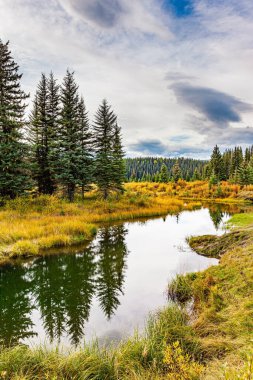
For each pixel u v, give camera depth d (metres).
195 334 5.83
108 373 4.60
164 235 18.41
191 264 11.87
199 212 31.89
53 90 28.92
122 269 11.41
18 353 4.96
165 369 4.52
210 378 3.66
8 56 23.53
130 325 6.99
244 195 52.44
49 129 27.75
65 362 4.67
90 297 8.91
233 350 4.79
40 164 28.09
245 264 8.95
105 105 33.25
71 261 12.56
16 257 12.80
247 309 6.17
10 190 22.94
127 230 20.08
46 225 17.44
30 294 9.20
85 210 24.98
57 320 7.51
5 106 22.73
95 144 32.59
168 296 8.60
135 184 67.50
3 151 22.36
